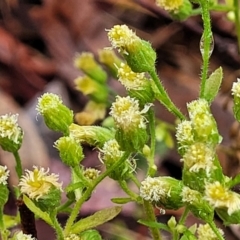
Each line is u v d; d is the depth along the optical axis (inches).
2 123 6.0
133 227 9.4
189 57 11.4
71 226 5.9
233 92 5.7
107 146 5.8
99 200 9.9
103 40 12.3
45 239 9.6
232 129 8.8
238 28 7.9
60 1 12.6
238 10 7.8
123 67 6.0
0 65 12.3
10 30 12.7
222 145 9.3
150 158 6.1
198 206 5.5
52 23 12.6
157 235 6.1
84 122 8.2
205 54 5.9
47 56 12.4
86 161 10.3
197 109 5.5
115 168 5.7
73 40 12.4
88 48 12.3
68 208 6.2
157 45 11.5
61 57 12.2
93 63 8.3
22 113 11.1
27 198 5.7
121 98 5.7
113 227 9.4
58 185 5.7
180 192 5.6
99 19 12.4
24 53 12.3
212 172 5.5
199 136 5.5
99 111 8.4
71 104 11.5
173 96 11.0
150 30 11.7
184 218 5.9
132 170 6.0
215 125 5.5
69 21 12.5
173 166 10.2
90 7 12.5
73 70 11.9
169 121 10.1
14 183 9.9
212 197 5.4
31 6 12.9
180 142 5.5
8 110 11.2
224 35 9.6
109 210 5.9
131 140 5.6
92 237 5.9
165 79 11.2
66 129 5.9
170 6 7.2
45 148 10.6
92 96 8.3
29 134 10.7
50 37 12.5
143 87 5.9
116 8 12.3
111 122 8.0
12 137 6.0
